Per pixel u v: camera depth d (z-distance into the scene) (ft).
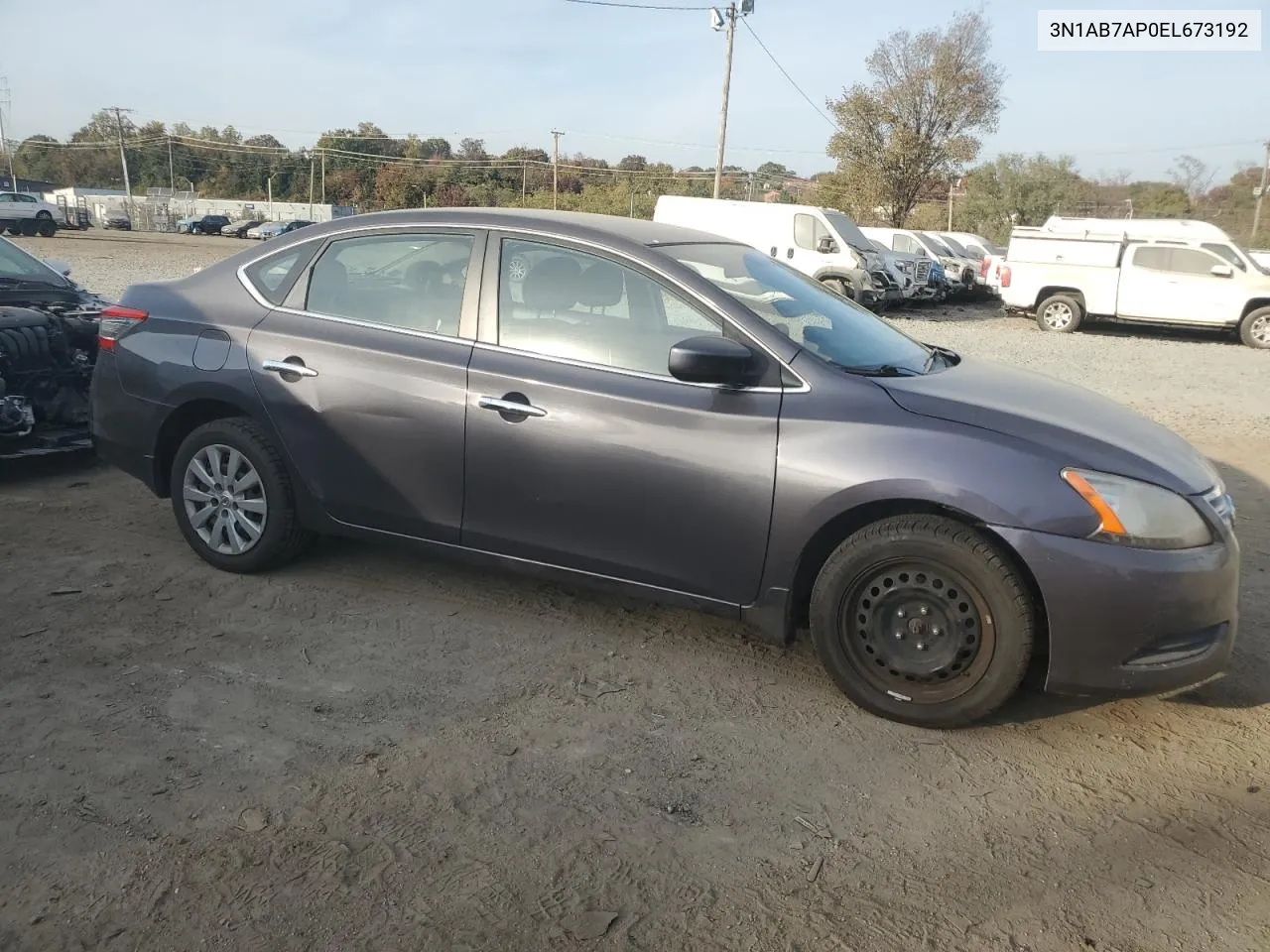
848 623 11.27
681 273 12.30
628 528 12.10
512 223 13.30
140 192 317.22
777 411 11.37
